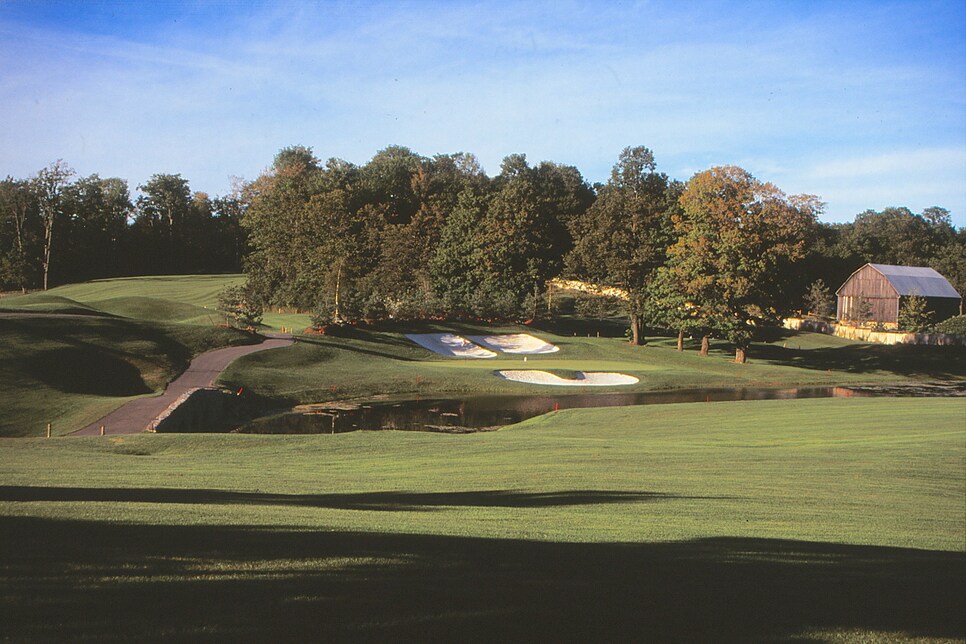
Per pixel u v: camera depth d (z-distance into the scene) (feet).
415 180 356.59
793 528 40.01
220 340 162.61
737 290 198.49
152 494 43.11
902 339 263.90
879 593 23.99
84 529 27.73
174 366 139.33
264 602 19.43
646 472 61.67
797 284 354.95
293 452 74.43
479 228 280.10
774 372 194.70
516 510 42.57
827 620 20.65
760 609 21.31
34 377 111.96
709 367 200.44
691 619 20.08
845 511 46.96
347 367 163.32
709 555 29.30
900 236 431.84
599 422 106.83
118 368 130.00
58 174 322.96
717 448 76.54
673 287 208.23
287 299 269.64
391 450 75.51
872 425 96.07
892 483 58.59
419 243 285.84
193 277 345.10
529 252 284.00
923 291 308.81
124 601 18.92
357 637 17.39
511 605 20.38
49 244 318.65
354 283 252.01
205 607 18.75
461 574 23.35
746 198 200.75
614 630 18.92
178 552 24.38
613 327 282.56
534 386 160.76
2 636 16.16
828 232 431.02
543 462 67.00
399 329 220.23
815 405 118.62
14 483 45.80
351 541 27.89
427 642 17.38
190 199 411.13
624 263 229.04
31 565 21.80
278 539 27.55
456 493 50.62
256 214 314.96
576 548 29.32
